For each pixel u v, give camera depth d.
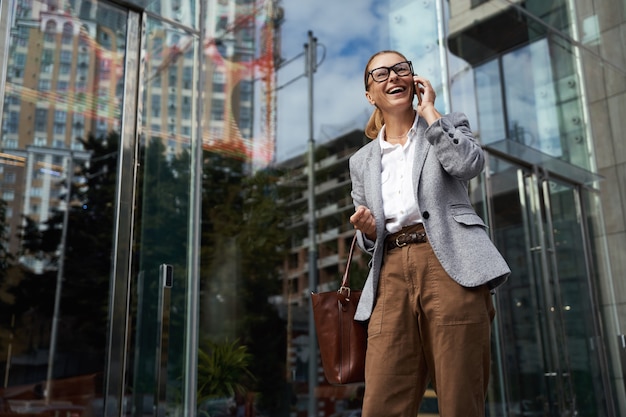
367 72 1.40
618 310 4.61
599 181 4.91
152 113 3.32
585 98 5.09
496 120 4.55
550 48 5.07
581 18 5.33
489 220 4.30
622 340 4.53
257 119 7.57
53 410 4.71
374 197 1.28
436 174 1.20
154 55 3.41
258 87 7.55
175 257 3.21
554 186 4.74
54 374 5.02
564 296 4.48
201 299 7.39
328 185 7.41
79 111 4.77
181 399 3.01
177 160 3.36
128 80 3.29
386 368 1.16
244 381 7.14
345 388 7.09
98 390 4.98
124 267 2.96
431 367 1.18
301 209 7.66
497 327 4.07
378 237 1.25
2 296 5.06
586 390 4.31
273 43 7.19
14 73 4.19
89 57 4.16
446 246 1.15
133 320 2.93
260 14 7.04
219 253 7.62
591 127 5.03
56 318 5.24
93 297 5.45
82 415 4.63
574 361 4.34
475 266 1.12
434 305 1.14
